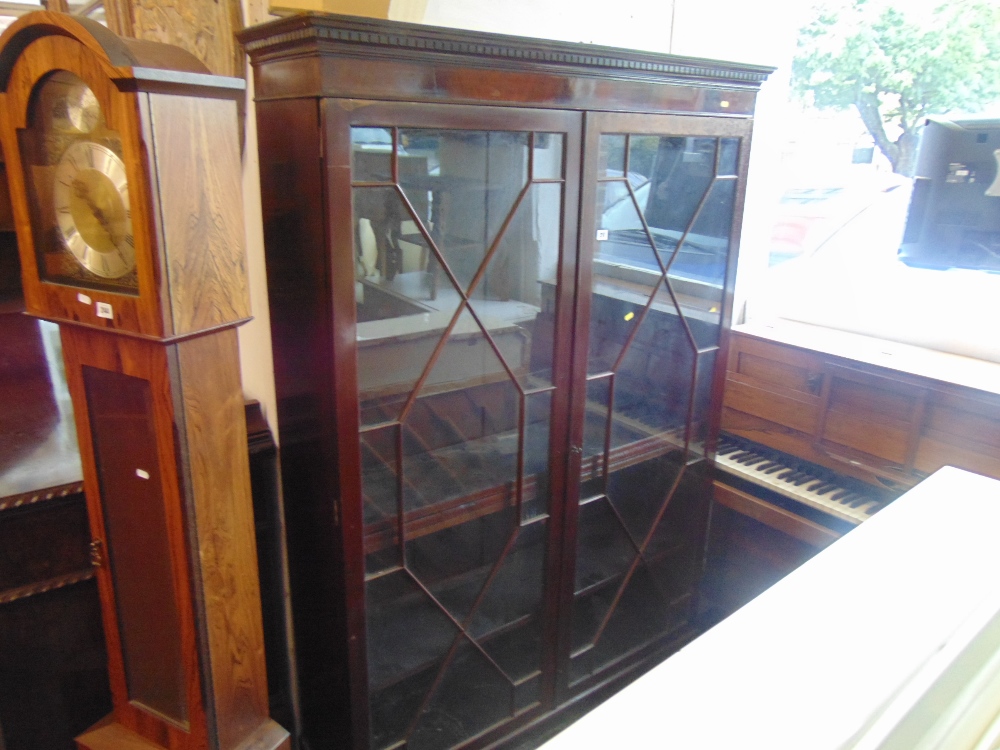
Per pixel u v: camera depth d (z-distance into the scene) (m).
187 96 0.86
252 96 1.21
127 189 0.84
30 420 1.61
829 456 1.79
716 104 1.42
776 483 1.78
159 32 1.18
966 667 0.58
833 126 1.95
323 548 1.24
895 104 1.82
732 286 1.62
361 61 0.97
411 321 1.15
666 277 1.49
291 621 1.51
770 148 2.02
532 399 1.36
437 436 1.25
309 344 1.12
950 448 1.55
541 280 1.29
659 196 1.41
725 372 1.70
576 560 1.54
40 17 0.82
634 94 1.28
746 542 1.92
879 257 1.89
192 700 1.09
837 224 1.96
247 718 1.16
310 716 1.47
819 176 1.99
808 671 0.53
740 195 1.55
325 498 1.19
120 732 1.19
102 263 0.91
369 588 1.25
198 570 1.01
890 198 1.85
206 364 0.96
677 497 1.74
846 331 1.97
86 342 0.97
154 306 0.87
